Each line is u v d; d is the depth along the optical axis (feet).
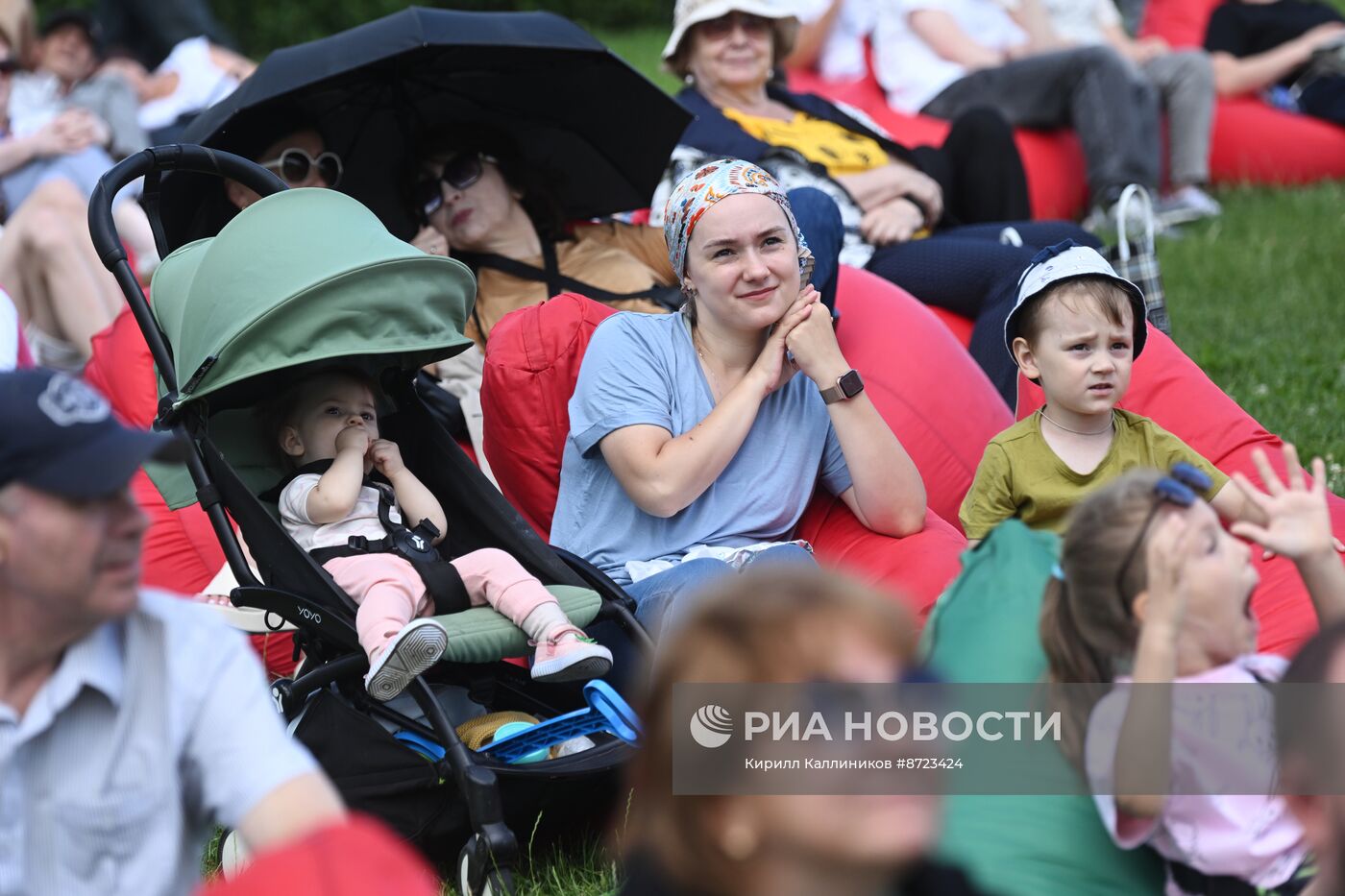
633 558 49.34
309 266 43.37
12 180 87.40
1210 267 98.89
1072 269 47.57
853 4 106.11
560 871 41.45
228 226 44.27
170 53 111.96
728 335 50.14
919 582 47.42
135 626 26.99
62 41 100.12
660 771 23.17
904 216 73.05
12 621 25.76
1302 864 31.40
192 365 43.60
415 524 47.01
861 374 57.88
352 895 23.31
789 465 50.16
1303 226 106.63
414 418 49.29
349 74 61.26
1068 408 48.29
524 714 45.09
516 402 53.98
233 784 26.94
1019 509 49.03
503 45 60.64
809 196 59.57
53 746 26.35
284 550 42.70
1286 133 117.60
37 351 76.95
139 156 47.06
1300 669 30.32
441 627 39.99
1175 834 31.48
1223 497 47.96
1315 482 35.94
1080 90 102.01
